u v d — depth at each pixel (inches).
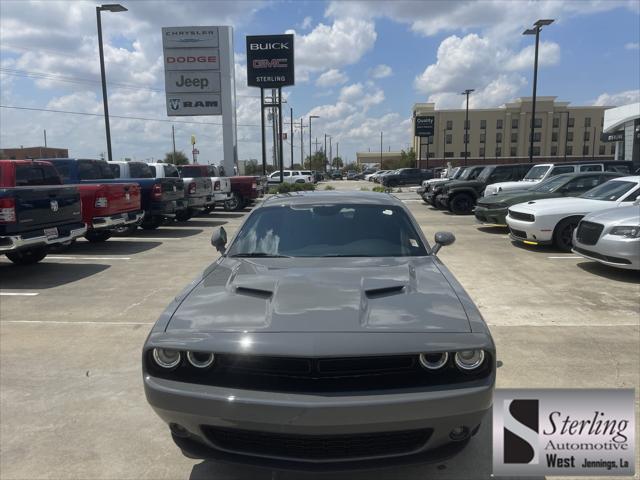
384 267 132.9
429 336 96.4
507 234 491.8
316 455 94.8
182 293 123.2
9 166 320.8
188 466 116.6
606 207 374.6
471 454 119.9
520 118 3882.9
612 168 629.9
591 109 3882.9
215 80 1315.2
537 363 169.9
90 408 144.3
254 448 97.7
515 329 206.4
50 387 158.1
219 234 168.4
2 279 309.3
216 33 1301.7
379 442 95.1
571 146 3924.7
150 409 143.4
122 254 399.5
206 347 96.5
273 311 104.3
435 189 764.0
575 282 288.7
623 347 184.7
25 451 123.0
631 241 280.2
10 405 146.6
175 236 509.0
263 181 952.3
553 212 381.1
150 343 101.1
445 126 3917.3
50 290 281.1
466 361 96.1
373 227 159.3
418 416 91.6
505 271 320.2
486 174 722.8
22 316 232.7
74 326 217.6
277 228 160.6
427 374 96.0
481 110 3890.3
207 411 94.3
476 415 95.4
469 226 563.2
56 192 321.7
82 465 117.0
